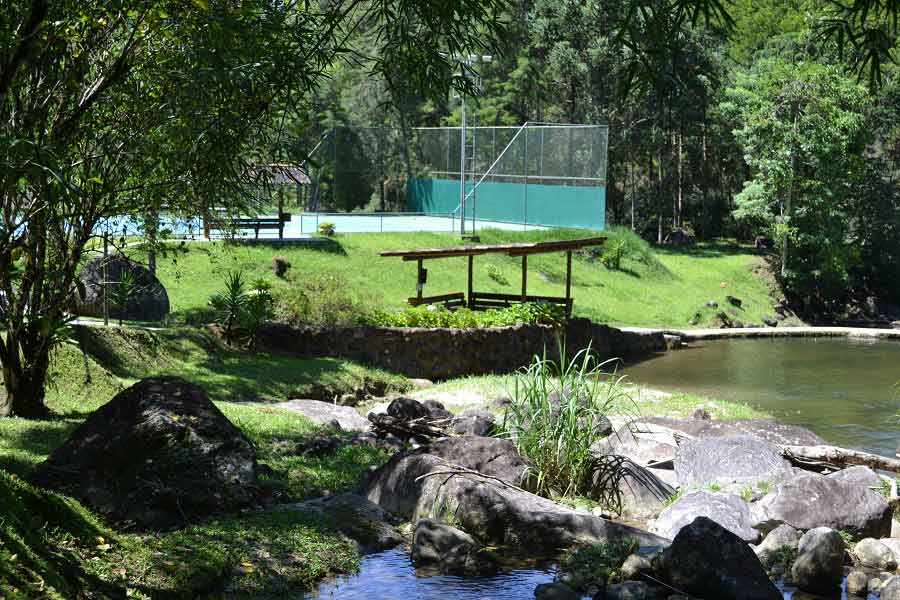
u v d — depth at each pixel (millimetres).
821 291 48906
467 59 8672
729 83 55062
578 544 8039
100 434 8031
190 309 22750
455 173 42656
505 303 26062
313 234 32250
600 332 26094
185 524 7531
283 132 9109
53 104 9719
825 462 11547
